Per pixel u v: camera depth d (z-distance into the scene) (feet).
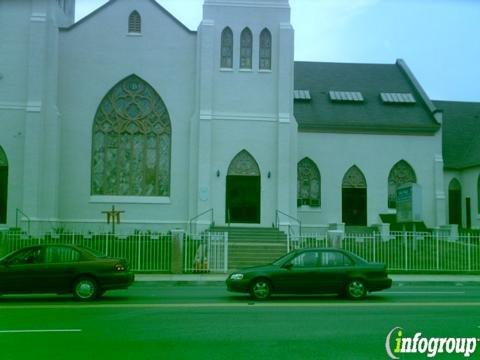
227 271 82.48
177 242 81.56
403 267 86.12
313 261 55.67
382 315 44.34
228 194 110.22
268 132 111.04
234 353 31.30
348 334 36.63
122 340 34.60
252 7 112.47
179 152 112.37
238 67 111.34
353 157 129.18
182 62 113.19
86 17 112.16
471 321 41.52
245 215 110.01
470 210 135.74
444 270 84.84
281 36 111.75
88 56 111.96
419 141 130.93
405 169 130.41
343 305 50.16
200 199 108.27
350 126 128.77
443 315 44.34
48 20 108.88
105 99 112.57
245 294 59.67
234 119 110.73
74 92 111.45
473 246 87.92
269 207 109.91
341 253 56.29
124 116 112.78
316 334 36.60
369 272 55.47
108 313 45.09
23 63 107.45
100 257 54.49
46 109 108.17
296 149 111.24
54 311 46.06
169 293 60.90
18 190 106.22
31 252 53.93
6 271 52.70
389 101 136.26
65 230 107.76
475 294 61.00
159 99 113.29
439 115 131.03
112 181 112.16
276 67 111.96
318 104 134.51
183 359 29.91
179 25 113.50
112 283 53.62
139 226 111.14
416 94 139.95
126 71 112.27
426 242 88.02
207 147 108.88
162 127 113.09
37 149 105.50
